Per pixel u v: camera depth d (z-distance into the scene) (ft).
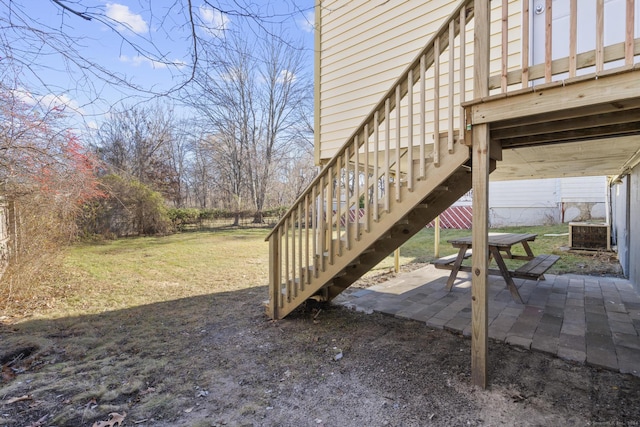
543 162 15.26
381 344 10.11
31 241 16.71
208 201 76.48
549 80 6.72
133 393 7.67
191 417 6.74
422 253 27.71
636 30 10.27
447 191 11.02
